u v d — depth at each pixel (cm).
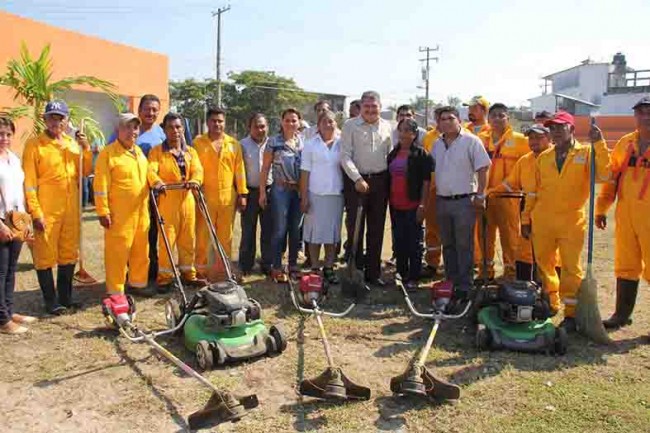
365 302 704
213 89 4816
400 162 727
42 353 541
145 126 741
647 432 399
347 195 756
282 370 505
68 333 593
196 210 751
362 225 772
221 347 508
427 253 821
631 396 452
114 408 439
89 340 573
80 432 408
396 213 741
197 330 538
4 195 575
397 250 750
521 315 536
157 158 695
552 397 451
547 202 596
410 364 454
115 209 646
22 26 1620
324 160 738
